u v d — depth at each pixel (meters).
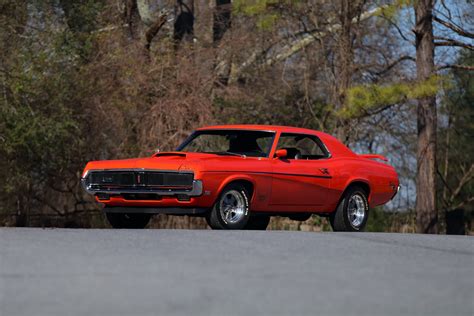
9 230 20.59
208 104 50.84
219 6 61.50
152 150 49.47
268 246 17.36
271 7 51.72
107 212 24.88
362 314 9.63
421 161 52.75
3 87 43.53
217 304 10.21
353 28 57.03
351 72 53.16
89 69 47.72
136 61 51.28
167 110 49.75
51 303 10.22
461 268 14.15
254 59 59.88
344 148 27.19
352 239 19.89
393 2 47.53
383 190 27.55
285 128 25.78
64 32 45.72
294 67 60.84
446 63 59.84
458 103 64.88
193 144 26.34
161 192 23.38
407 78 56.81
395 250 17.31
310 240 19.14
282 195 24.81
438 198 66.06
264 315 9.52
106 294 10.90
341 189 26.27
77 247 16.30
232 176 23.61
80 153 47.97
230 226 23.77
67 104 46.00
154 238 18.64
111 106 48.53
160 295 10.85
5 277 12.29
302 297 10.77
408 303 10.41
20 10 46.88
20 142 42.31
